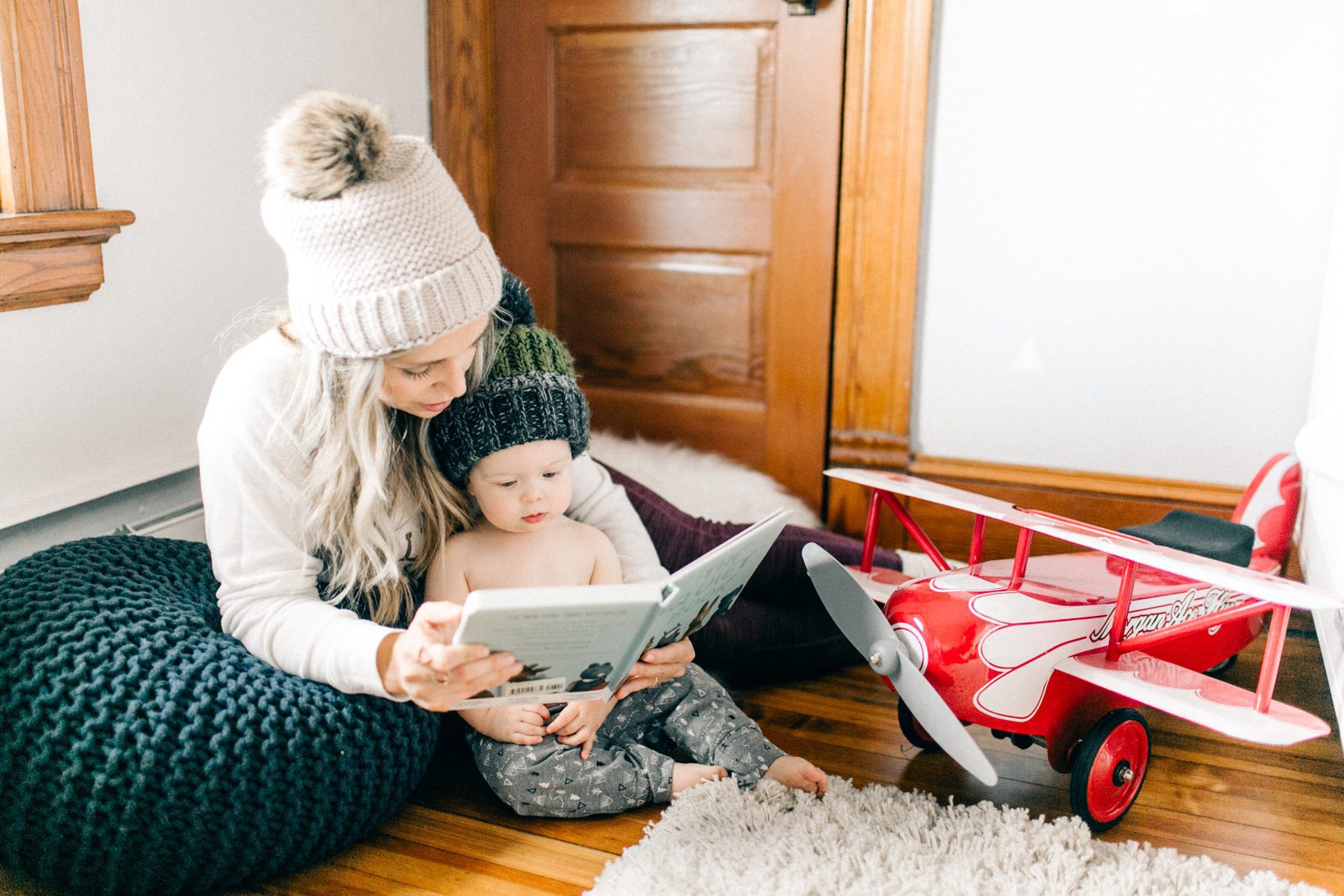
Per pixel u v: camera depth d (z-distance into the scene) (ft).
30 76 4.66
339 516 3.94
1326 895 3.71
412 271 3.43
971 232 6.77
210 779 3.58
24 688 3.62
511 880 3.90
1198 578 3.56
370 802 3.96
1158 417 6.63
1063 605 4.05
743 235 7.32
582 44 7.43
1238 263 6.29
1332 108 5.96
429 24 7.55
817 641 5.47
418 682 3.41
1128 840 4.10
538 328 4.35
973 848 3.91
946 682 3.96
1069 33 6.33
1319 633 5.72
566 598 3.20
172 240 5.61
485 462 4.13
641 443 7.73
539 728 4.12
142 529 5.57
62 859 3.64
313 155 3.31
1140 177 6.36
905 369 6.99
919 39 6.52
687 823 4.04
